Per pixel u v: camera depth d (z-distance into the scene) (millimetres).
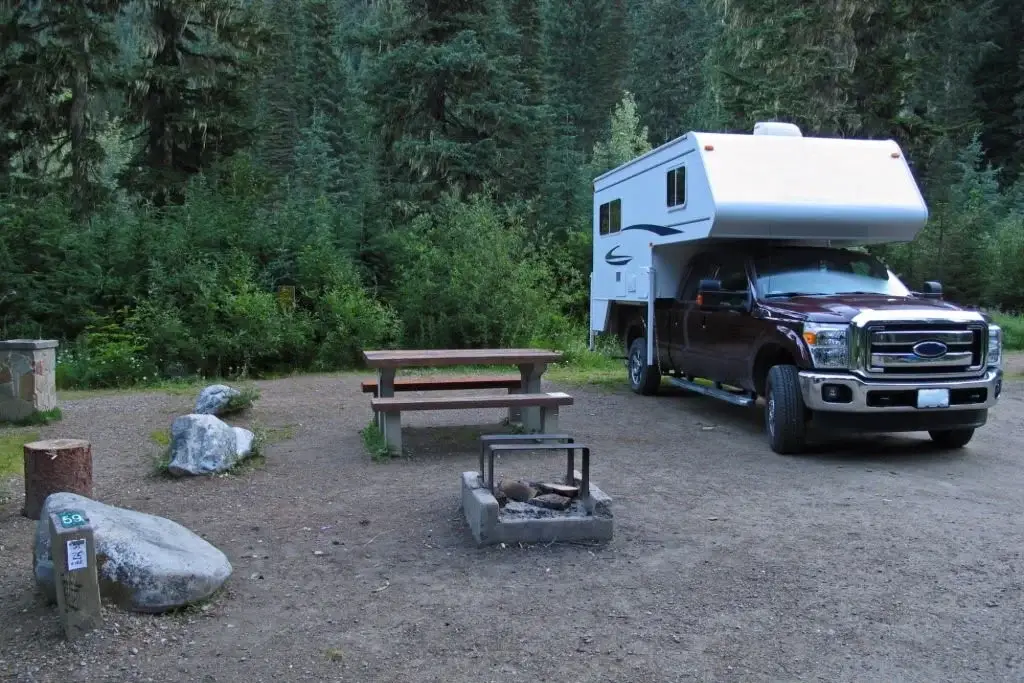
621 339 12781
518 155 21172
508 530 5000
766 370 8469
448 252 15828
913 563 4781
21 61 17719
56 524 3809
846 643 3797
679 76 48406
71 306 14594
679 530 5355
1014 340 19297
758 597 4301
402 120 20938
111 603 4008
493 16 20766
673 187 10094
